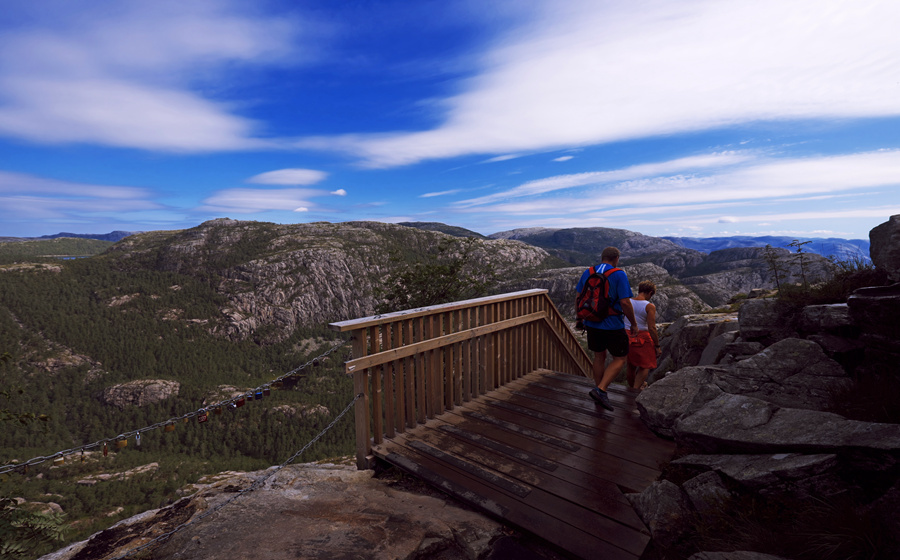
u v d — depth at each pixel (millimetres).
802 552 1850
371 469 3643
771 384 3057
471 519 2775
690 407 3098
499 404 4617
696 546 2260
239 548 2410
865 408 2480
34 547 2580
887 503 1794
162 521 2939
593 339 4414
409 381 4074
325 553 2352
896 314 2691
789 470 2176
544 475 3160
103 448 2521
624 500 2807
